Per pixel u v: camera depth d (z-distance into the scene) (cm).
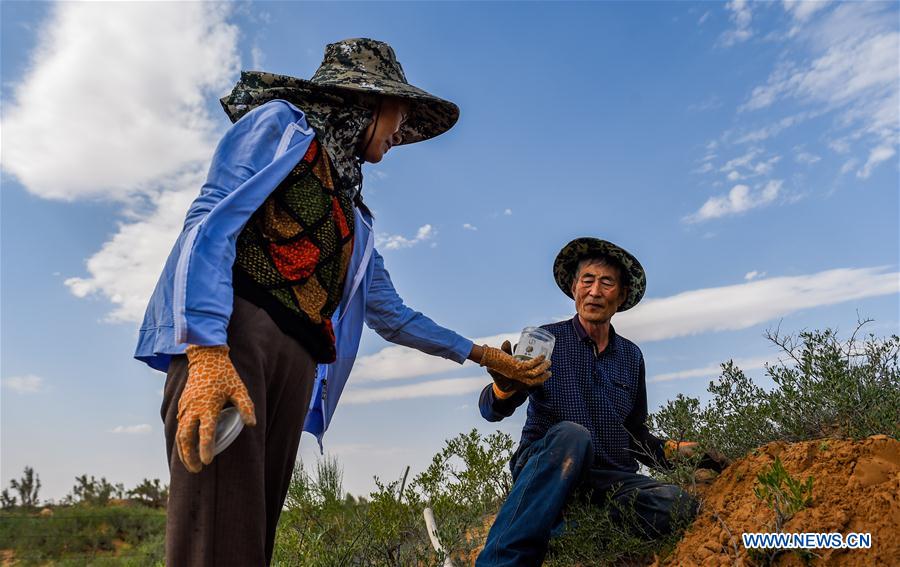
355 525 478
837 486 295
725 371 408
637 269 416
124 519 1485
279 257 224
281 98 251
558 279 441
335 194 246
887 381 377
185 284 193
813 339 390
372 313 313
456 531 397
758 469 338
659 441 416
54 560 1271
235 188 219
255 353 209
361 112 257
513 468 403
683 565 314
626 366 415
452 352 320
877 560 264
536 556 339
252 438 204
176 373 207
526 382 331
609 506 375
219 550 199
